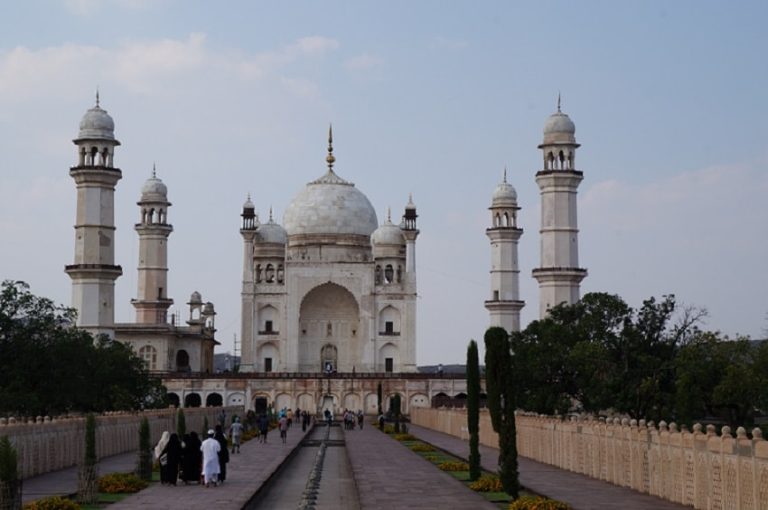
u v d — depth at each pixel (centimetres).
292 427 13838
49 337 9444
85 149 13688
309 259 17462
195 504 4519
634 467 5166
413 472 6350
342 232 18675
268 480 5909
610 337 10119
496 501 4706
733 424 8506
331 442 10644
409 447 9188
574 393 10425
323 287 17738
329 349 17850
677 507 4353
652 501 4600
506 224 16650
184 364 17462
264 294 17438
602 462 5762
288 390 16088
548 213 13550
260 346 17438
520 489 5241
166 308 17812
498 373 4894
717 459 4066
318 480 6425
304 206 18875
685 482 4438
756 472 3697
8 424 5531
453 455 8019
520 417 8250
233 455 8112
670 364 9188
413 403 16175
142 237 17725
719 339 8769
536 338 10819
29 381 9225
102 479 5131
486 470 6531
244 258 17425
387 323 17425
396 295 17388
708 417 9481
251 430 12044
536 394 10238
